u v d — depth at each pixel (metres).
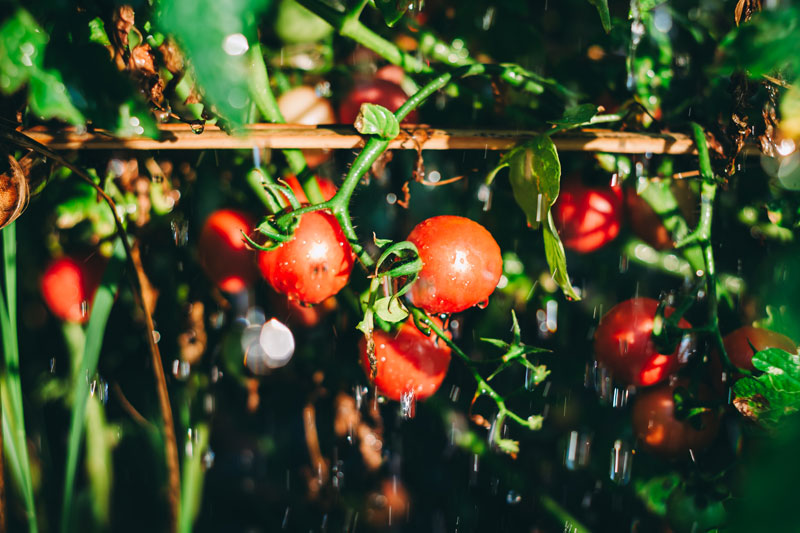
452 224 0.43
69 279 0.49
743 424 0.42
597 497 0.55
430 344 0.46
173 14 0.36
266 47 0.50
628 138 0.45
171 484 0.49
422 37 0.49
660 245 0.50
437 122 0.49
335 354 0.55
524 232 0.51
